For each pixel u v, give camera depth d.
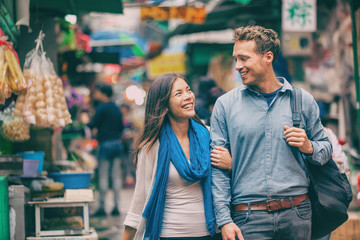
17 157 4.44
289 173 3.04
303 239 3.01
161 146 3.13
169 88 3.14
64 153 9.88
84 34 10.23
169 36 13.89
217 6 10.52
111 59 9.66
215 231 3.07
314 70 11.48
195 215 3.10
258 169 3.06
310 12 8.72
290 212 3.01
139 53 15.30
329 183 3.14
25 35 6.10
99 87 8.91
